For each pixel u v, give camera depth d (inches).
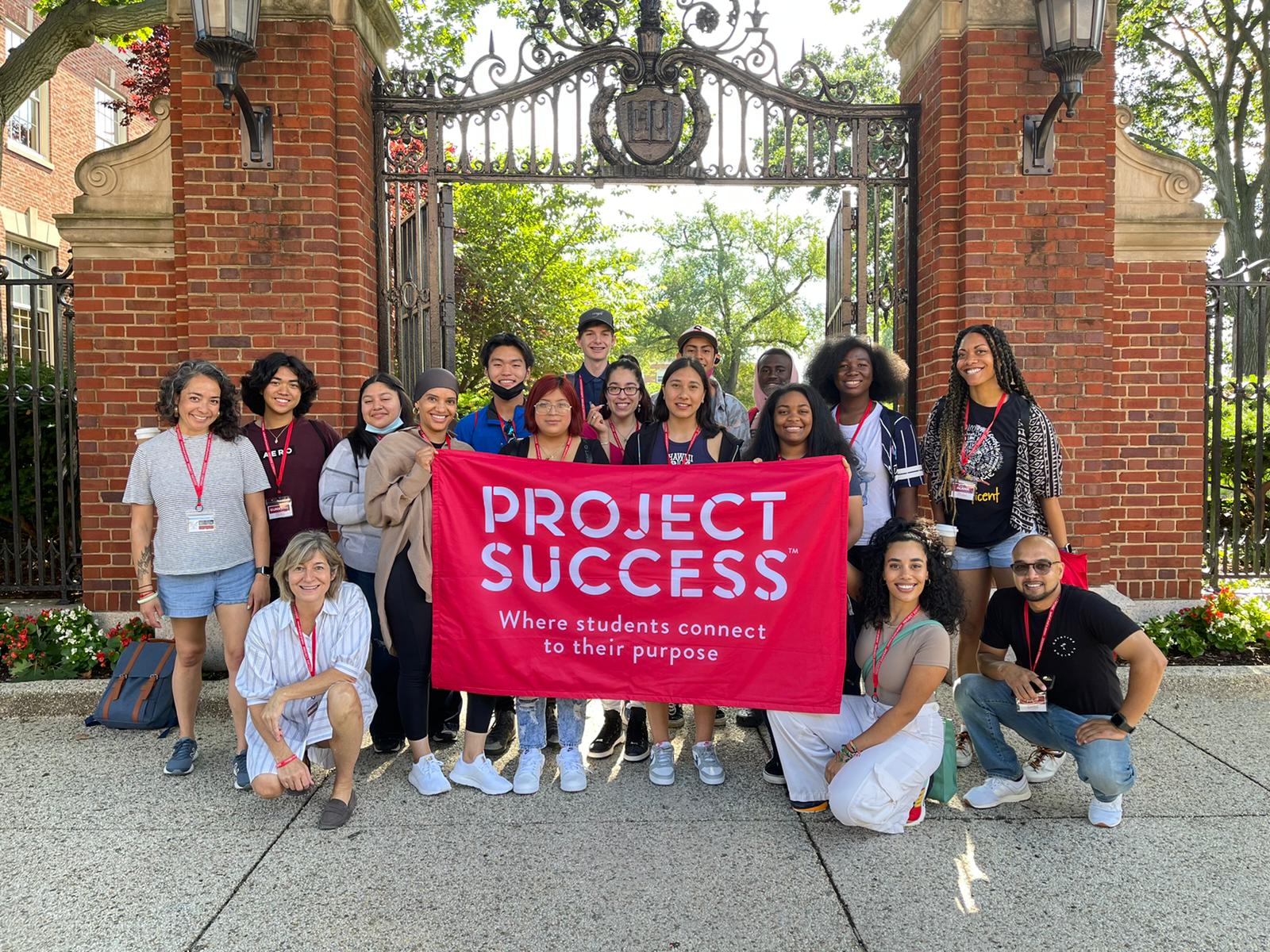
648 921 110.3
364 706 144.5
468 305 606.2
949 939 106.5
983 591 165.5
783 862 124.9
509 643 147.9
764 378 215.3
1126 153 236.5
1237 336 245.0
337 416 216.1
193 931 108.7
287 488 163.3
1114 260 235.9
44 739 174.4
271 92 212.2
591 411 180.1
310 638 141.6
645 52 231.3
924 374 234.8
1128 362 239.5
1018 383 160.9
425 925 109.7
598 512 147.6
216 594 154.9
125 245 226.5
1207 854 126.4
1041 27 205.2
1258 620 217.8
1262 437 247.6
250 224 213.3
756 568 144.0
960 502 163.3
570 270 647.8
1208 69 728.3
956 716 181.9
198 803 144.9
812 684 140.9
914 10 232.8
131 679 177.6
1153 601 237.9
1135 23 677.9
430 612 151.7
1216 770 156.9
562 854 127.6
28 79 274.1
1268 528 300.8
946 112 221.9
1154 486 240.8
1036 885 118.4
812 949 104.7
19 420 268.7
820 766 140.5
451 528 149.0
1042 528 161.3
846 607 141.3
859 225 242.4
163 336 228.1
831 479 142.5
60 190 546.6
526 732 152.6
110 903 114.9
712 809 142.6
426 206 235.6
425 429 157.2
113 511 228.5
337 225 217.3
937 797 140.2
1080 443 221.5
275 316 214.2
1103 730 133.3
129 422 228.8
